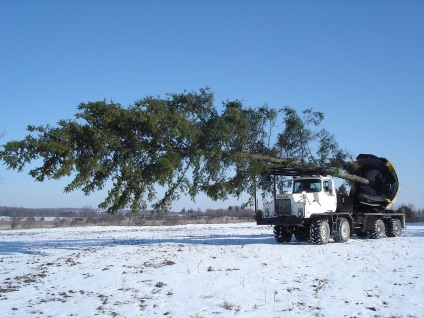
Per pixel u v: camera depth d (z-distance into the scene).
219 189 18.19
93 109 14.88
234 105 17.38
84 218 63.38
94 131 14.53
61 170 14.25
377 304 8.71
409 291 9.72
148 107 15.33
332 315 7.97
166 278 11.82
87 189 15.82
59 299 9.70
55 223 52.59
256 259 14.89
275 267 13.22
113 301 9.40
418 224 42.94
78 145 15.16
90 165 14.90
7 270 13.95
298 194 19.23
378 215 23.28
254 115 18.27
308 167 19.52
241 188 19.06
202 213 85.25
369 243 20.06
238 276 11.83
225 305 8.74
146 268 13.62
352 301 8.95
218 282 11.07
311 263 13.95
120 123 15.05
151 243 22.45
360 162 22.81
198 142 17.12
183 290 10.27
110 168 15.72
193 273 12.45
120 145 15.62
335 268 12.91
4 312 8.61
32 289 10.83
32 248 21.09
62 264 15.02
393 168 23.02
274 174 19.62
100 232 35.62
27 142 14.20
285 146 19.39
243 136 17.44
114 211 16.39
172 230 37.06
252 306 8.70
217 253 16.73
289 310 8.34
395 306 8.52
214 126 16.67
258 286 10.51
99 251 18.77
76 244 23.11
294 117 19.03
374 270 12.47
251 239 24.03
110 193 15.70
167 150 16.27
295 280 11.20
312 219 19.52
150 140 16.12
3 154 14.12
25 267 14.50
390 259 14.60
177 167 16.77
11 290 10.73
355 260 14.45
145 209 16.72
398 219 25.09
